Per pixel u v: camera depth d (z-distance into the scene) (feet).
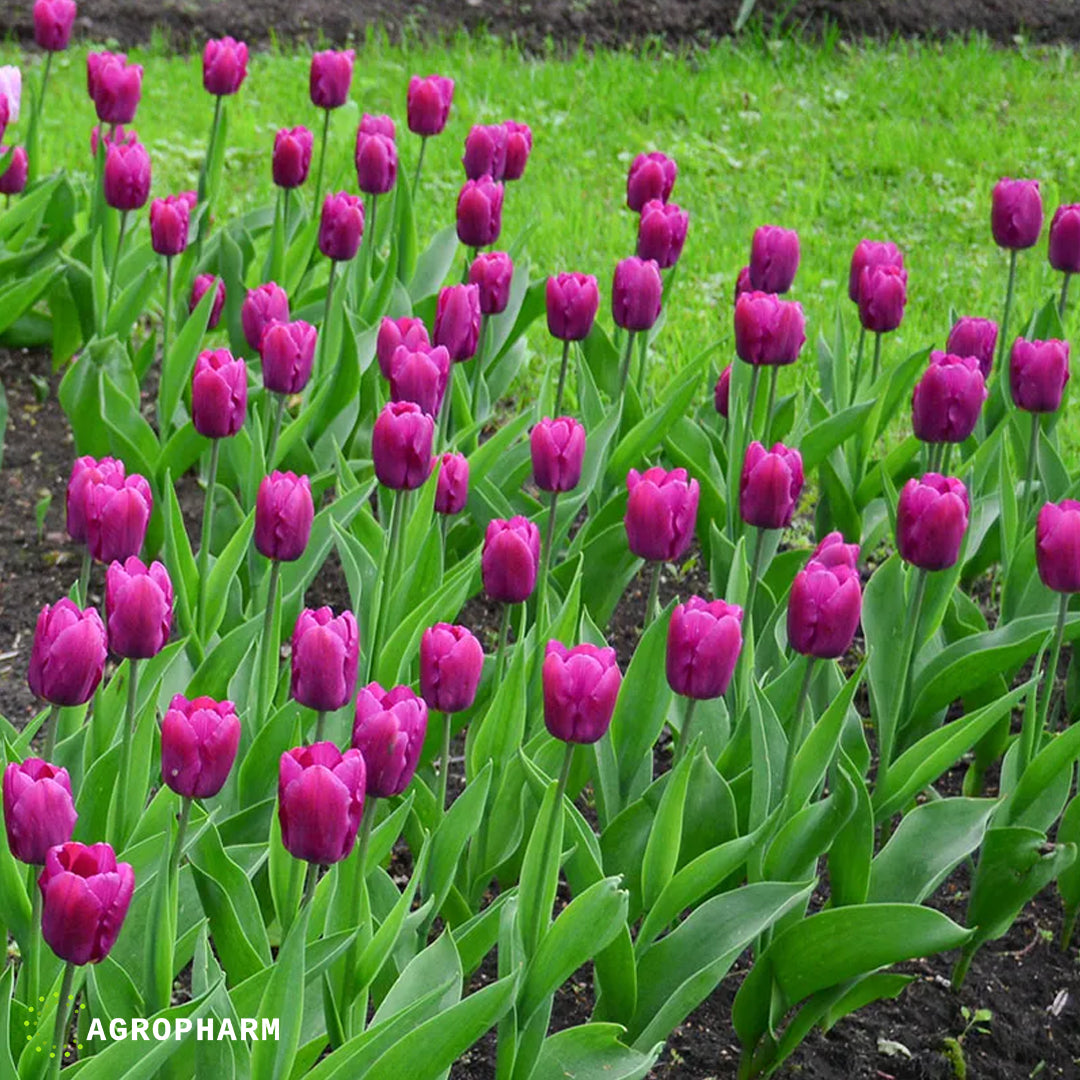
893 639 11.10
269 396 14.52
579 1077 8.31
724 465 14.61
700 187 26.91
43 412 18.15
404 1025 7.75
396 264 15.84
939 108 31.37
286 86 30.32
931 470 12.80
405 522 12.24
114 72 16.37
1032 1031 10.84
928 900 11.98
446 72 31.45
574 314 12.10
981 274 23.85
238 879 8.52
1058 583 9.81
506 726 9.86
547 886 8.02
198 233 17.44
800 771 9.40
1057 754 10.25
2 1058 7.07
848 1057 10.41
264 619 10.05
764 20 35.29
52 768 6.73
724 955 8.50
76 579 15.20
